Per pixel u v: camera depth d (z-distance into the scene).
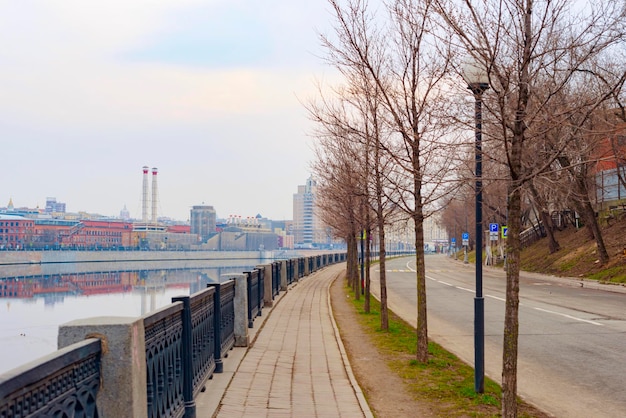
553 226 50.62
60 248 116.44
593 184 32.00
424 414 7.12
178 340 5.89
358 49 9.59
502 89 5.99
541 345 12.54
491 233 46.06
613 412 7.65
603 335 13.77
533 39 6.19
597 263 33.31
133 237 166.25
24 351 16.80
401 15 9.17
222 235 194.12
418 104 9.80
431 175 10.09
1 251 99.12
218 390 7.58
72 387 3.16
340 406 7.19
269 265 19.05
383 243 14.38
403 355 10.98
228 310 10.46
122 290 45.44
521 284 31.67
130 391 3.62
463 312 19.12
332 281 33.44
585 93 9.67
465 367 9.95
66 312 29.02
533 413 7.41
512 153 5.91
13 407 2.49
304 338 12.62
